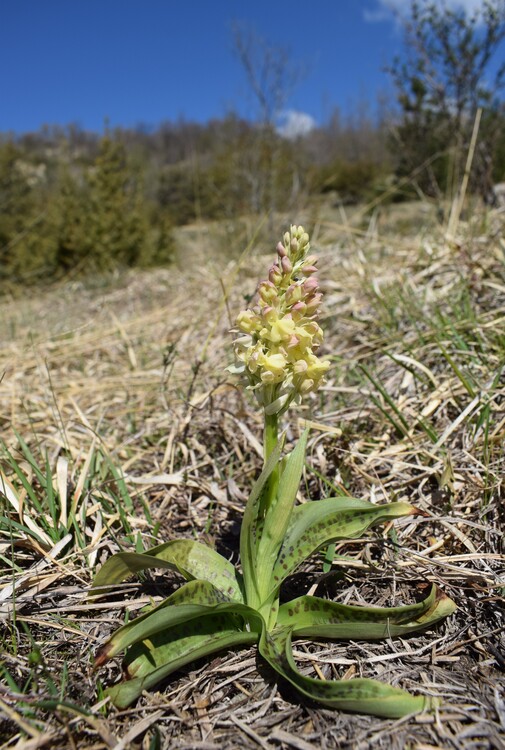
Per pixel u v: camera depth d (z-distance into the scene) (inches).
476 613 10.7
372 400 16.2
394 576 11.7
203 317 29.2
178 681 9.8
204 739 8.7
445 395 16.3
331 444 15.9
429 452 14.3
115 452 17.3
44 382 23.8
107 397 22.1
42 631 10.9
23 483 13.5
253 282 31.1
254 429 17.5
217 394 19.8
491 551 12.0
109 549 13.1
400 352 19.8
